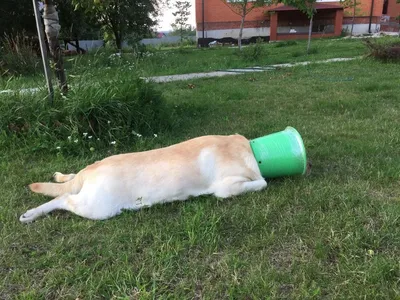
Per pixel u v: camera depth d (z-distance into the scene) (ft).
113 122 7.06
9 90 7.79
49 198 4.94
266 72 17.67
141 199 4.45
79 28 34.71
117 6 31.32
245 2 33.06
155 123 7.80
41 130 6.89
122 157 4.61
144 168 4.50
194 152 4.67
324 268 3.38
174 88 14.12
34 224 4.31
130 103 7.46
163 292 3.20
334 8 52.19
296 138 5.16
